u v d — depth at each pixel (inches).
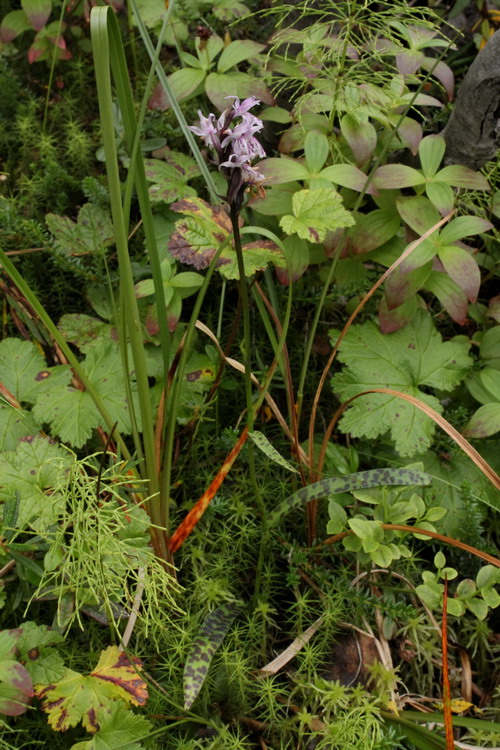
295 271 25.7
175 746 23.3
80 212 27.4
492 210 26.9
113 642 23.3
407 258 25.1
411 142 25.9
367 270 28.0
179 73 27.2
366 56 27.3
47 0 29.0
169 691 23.7
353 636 24.9
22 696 21.9
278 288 27.5
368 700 24.0
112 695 22.2
